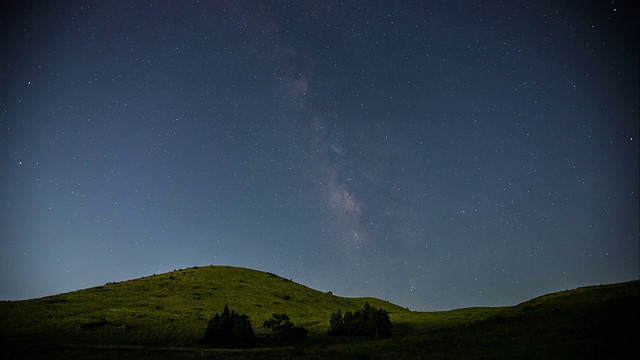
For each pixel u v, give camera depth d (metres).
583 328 32.88
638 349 25.58
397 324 66.56
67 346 42.25
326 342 51.22
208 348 46.66
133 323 61.56
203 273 114.38
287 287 115.06
